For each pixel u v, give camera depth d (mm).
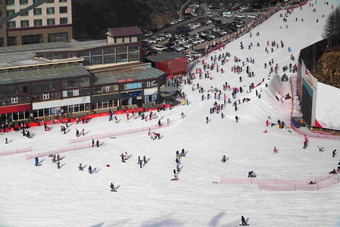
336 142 98062
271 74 140000
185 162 89875
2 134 105875
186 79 143000
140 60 135750
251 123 109625
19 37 152000
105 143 100188
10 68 116812
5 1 147875
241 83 136500
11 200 73625
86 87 119188
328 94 103188
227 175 82500
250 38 169750
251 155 91250
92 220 64000
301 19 181250
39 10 152750
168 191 76562
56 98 116750
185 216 63750
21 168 87188
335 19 154250
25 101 113750
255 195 71438
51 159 91562
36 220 64438
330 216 60094
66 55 126625
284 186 75000
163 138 102062
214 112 116062
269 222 59531
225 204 68500
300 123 110312
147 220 63219
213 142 98625
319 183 74938
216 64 152000
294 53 153250
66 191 77812
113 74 127938
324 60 117938
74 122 113625
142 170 86875
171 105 125125
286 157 89125
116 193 76750
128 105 125438
